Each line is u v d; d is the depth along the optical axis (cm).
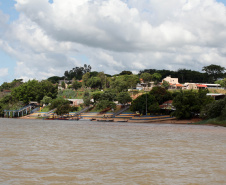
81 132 4312
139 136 3688
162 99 12094
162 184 1232
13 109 15588
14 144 2550
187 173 1449
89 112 13788
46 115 14300
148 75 18688
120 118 11638
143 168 1567
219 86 19950
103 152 2147
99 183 1241
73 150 2236
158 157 1938
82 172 1452
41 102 16162
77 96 18012
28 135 3562
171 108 11131
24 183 1222
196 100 9375
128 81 17275
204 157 1953
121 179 1314
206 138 3469
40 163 1673
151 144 2723
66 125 6838
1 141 2777
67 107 13250
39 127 5622
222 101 7906
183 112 9306
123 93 13038
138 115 11388
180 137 3584
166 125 7644
